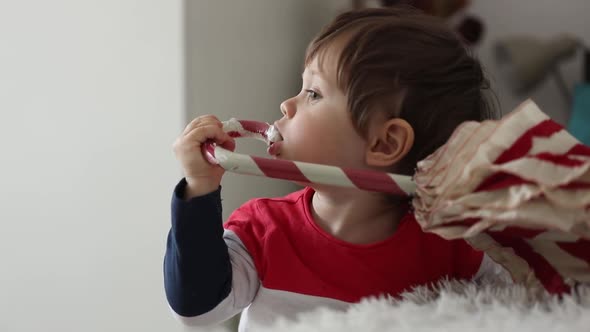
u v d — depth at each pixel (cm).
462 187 60
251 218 82
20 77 134
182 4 121
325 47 81
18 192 137
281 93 163
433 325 59
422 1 191
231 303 76
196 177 70
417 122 79
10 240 139
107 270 133
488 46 205
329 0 195
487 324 57
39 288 138
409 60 79
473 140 61
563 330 55
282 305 77
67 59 131
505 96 203
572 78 201
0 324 141
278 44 161
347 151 79
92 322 135
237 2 139
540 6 204
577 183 56
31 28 133
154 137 125
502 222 57
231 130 79
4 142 137
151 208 128
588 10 200
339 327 60
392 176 64
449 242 80
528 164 57
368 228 79
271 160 65
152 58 124
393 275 77
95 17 128
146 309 130
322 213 80
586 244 63
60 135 133
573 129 187
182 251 70
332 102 79
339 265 77
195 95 125
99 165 131
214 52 131
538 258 65
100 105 129
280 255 78
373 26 81
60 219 135
